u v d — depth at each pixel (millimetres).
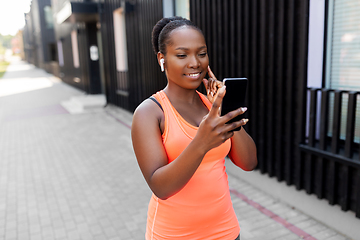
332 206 3129
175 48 1162
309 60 3283
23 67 46812
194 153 1001
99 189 4430
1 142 7176
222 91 915
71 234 3293
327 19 3195
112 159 5730
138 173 5000
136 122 1205
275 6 3430
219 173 1337
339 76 3197
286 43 3398
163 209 1297
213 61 4562
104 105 11148
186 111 1299
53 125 8797
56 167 5406
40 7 29609
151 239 1354
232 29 4082
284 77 3471
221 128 957
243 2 3902
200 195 1277
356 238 2930
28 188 4539
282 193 3713
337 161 2936
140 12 7590
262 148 3871
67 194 4293
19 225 3504
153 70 7215
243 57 4051
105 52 10789
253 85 3889
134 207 3852
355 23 2965
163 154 1184
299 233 3086
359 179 2783
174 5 6348
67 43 18344
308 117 3439
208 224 1308
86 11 10375
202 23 4727
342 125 3256
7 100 14422
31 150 6469
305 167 3363
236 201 3777
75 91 16797
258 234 3090
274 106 3654
